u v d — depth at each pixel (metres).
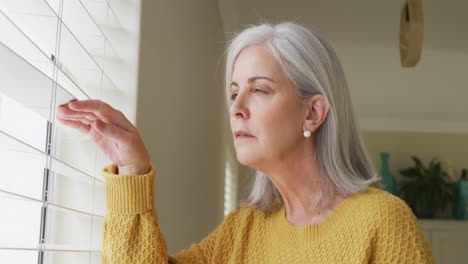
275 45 1.06
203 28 2.44
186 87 1.89
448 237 5.62
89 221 1.12
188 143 1.93
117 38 1.21
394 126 6.47
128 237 1.03
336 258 1.00
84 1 1.09
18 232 0.97
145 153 1.07
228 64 1.14
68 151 1.13
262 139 1.05
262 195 1.21
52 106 0.91
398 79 5.48
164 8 1.51
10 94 0.81
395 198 1.03
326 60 1.08
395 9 4.01
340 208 1.06
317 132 1.11
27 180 0.99
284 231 1.13
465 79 5.38
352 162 1.13
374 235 0.98
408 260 0.96
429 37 4.58
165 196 1.52
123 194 1.04
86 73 1.12
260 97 1.06
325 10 4.08
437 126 6.48
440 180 6.11
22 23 0.88
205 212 2.51
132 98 1.19
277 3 3.97
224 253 1.18
